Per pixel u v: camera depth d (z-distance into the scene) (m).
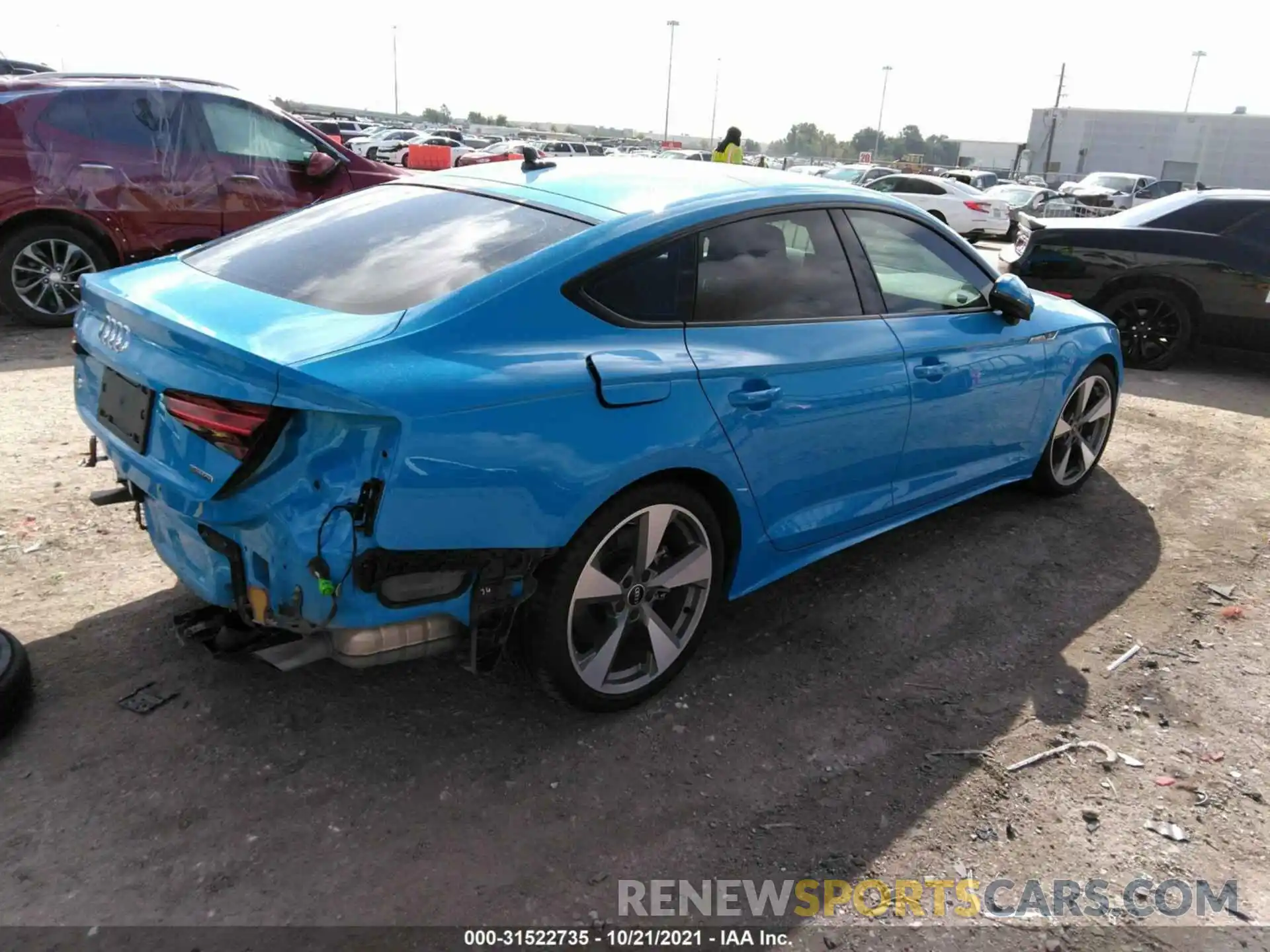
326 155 8.30
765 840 2.47
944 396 3.71
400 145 33.28
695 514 2.90
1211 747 2.93
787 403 3.03
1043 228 8.43
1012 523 4.64
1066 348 4.48
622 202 2.93
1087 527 4.63
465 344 2.38
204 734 2.74
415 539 2.24
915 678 3.25
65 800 2.45
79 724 2.74
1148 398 7.27
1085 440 5.03
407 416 2.17
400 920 2.17
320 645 2.37
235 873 2.27
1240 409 7.01
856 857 2.43
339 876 2.28
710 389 2.79
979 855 2.46
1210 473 5.50
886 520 3.73
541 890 2.28
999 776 2.76
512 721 2.89
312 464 2.18
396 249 2.80
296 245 2.97
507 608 2.48
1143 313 8.16
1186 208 8.00
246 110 7.91
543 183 3.16
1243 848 2.51
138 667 3.02
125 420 2.57
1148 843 2.52
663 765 2.74
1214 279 7.74
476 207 3.01
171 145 7.57
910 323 3.60
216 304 2.53
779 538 3.22
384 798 2.54
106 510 4.12
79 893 2.18
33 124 7.04
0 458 4.62
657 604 3.03
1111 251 8.07
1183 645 3.54
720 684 3.16
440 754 2.72
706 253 2.92
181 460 2.36
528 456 2.37
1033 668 3.35
